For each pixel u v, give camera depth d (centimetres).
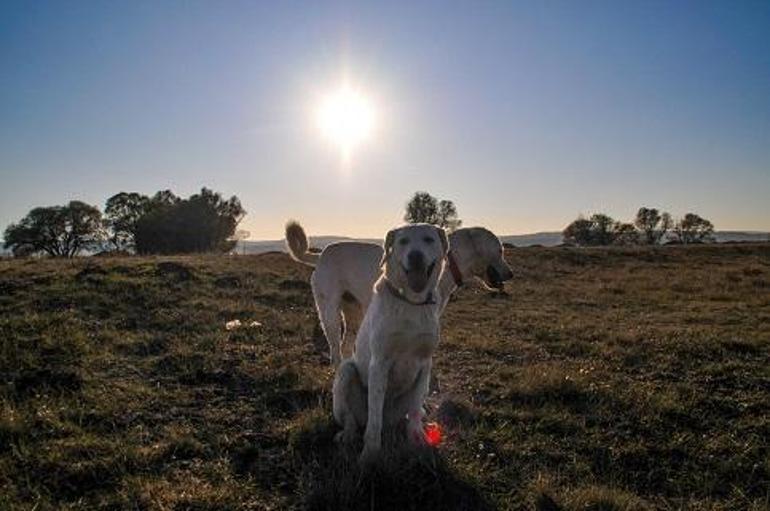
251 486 188
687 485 195
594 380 293
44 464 193
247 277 601
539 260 987
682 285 744
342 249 298
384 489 180
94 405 247
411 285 198
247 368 305
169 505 173
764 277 830
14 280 512
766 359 340
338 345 296
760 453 215
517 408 259
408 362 210
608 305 597
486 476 194
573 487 188
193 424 237
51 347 318
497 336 412
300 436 220
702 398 267
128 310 439
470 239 285
